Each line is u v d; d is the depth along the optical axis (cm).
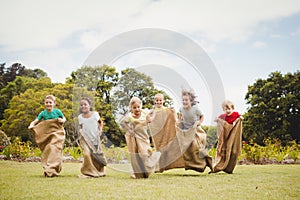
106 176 627
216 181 573
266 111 2088
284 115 2052
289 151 1168
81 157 1075
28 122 1798
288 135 2002
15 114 1822
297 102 2033
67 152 1182
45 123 629
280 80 2092
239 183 555
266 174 678
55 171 616
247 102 2156
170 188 504
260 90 2102
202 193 471
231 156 693
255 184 547
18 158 1024
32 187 504
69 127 1570
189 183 550
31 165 817
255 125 2102
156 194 462
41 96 1816
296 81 2067
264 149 1127
